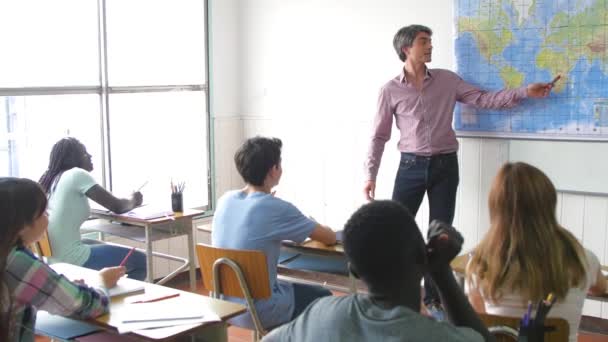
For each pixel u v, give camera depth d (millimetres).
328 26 5020
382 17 4715
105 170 4883
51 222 3807
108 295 2467
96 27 4773
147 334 2127
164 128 5270
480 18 4172
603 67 3809
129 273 3963
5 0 4277
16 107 4418
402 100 4258
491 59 4164
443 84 4180
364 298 1398
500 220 2059
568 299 2029
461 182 4414
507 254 2020
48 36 4508
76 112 4723
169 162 5336
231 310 2350
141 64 5070
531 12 4000
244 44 5586
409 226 1385
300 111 5262
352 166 4977
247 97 5617
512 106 4113
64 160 3932
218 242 3043
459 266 2719
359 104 4902
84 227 4410
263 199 2973
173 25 5262
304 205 5301
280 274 3730
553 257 1979
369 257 1363
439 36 4449
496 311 2051
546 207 2027
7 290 1999
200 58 5445
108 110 4863
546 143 4059
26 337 2184
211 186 5555
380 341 1321
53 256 3811
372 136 4434
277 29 5336
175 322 2229
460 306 1495
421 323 1324
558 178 4047
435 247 1494
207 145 5516
